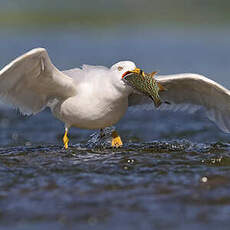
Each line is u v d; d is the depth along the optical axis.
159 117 19.78
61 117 12.74
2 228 7.73
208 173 10.33
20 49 36.19
